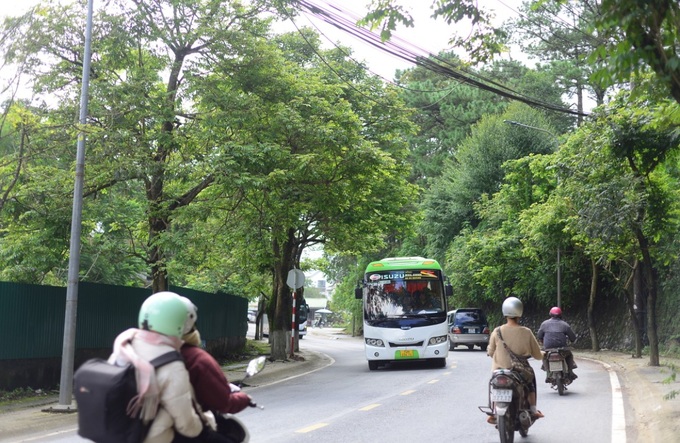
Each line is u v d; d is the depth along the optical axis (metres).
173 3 18.88
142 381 3.94
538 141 44.19
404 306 24.12
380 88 30.83
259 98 19.69
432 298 24.25
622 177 19.72
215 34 19.16
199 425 4.13
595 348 31.33
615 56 7.71
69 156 18.19
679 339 26.78
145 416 3.93
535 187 33.44
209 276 33.94
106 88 17.83
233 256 29.89
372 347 23.97
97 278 28.00
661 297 28.61
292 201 21.12
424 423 11.59
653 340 21.28
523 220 32.53
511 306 9.67
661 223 20.80
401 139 30.39
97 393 3.87
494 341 9.67
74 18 18.28
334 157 21.31
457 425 11.38
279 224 21.22
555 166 21.97
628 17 7.39
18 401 15.70
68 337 14.78
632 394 15.27
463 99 55.56
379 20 10.12
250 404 4.66
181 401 4.01
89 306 19.34
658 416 11.63
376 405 13.99
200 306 27.55
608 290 34.38
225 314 31.39
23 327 16.73
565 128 48.19
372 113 30.53
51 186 18.19
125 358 4.04
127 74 19.62
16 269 21.62
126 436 3.90
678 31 7.55
